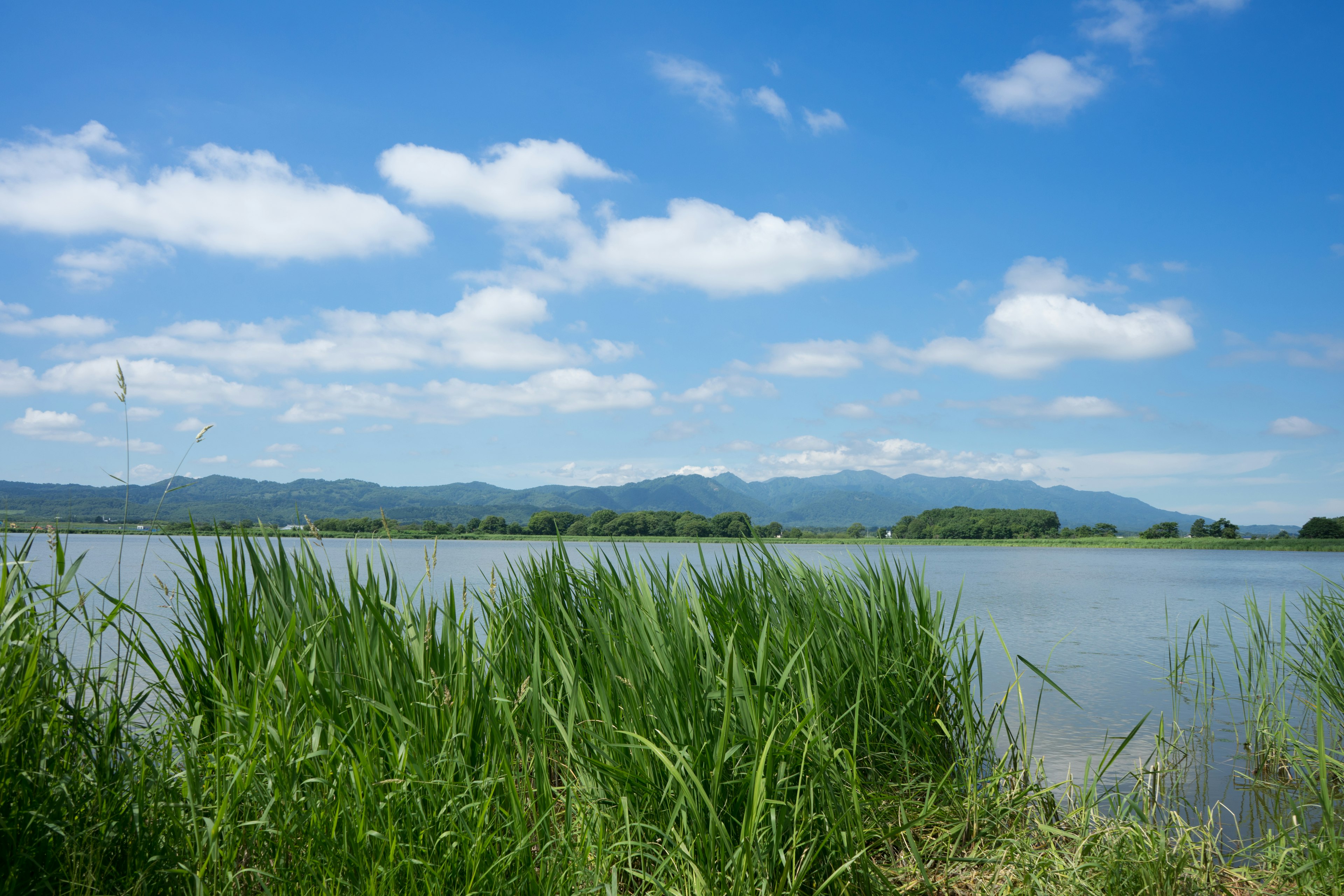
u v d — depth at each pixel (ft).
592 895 8.84
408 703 10.11
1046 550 304.50
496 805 9.24
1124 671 34.81
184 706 10.49
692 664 11.39
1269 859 13.05
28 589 8.37
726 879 9.58
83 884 7.41
